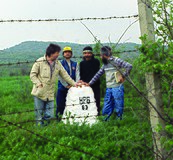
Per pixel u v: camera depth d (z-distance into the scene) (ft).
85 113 30.12
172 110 18.37
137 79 20.49
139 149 21.25
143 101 19.58
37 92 29.55
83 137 24.93
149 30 17.98
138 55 18.13
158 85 18.08
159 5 18.37
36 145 24.08
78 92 30.48
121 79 28.96
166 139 17.72
